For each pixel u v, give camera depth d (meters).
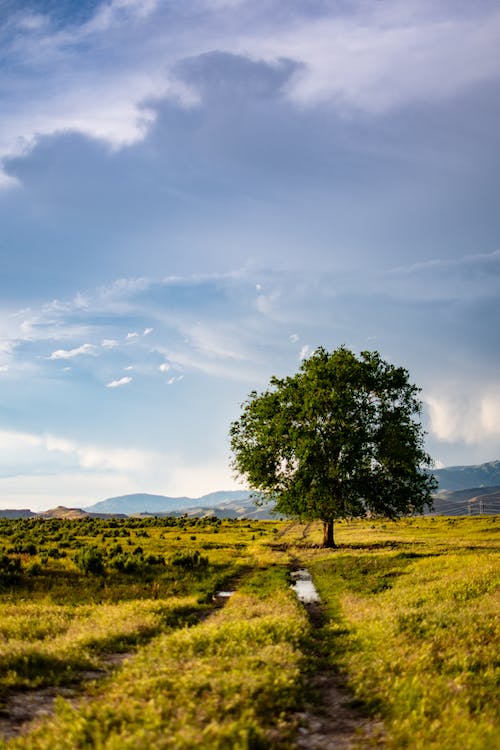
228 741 7.95
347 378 56.25
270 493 59.06
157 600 25.23
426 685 10.75
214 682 10.59
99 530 71.31
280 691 10.56
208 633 15.49
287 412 57.09
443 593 23.19
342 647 15.54
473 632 15.24
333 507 54.09
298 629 16.64
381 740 8.69
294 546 56.81
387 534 71.69
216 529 83.00
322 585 30.84
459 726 8.70
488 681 11.27
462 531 76.00
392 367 58.91
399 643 14.55
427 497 56.75
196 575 34.25
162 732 8.27
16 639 16.14
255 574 36.09
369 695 10.88
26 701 10.84
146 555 40.09
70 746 8.02
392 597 23.80
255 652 13.59
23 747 8.21
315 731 9.21
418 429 58.34
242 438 60.72
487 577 25.98
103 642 15.63
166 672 11.71
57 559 38.81
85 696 11.11
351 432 54.28
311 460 54.84
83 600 25.70
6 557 31.97
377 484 56.22
